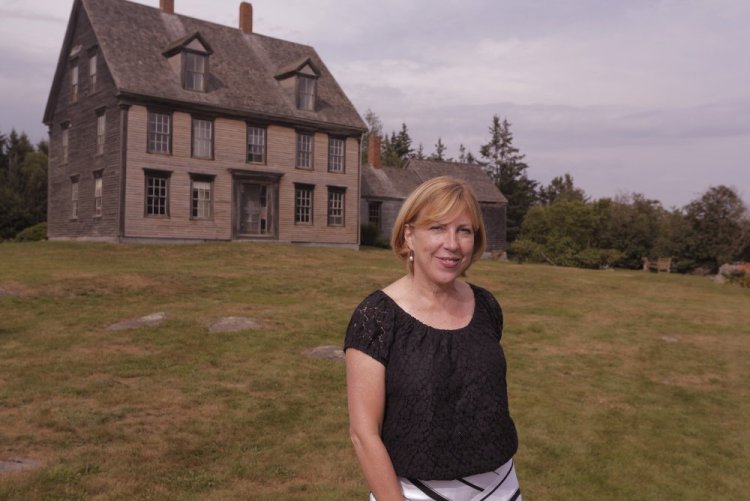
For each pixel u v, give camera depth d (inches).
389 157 3026.6
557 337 517.7
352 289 730.2
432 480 84.1
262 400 314.3
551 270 1130.7
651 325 595.5
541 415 317.7
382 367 84.7
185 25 1291.8
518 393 354.6
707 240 1642.5
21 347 402.0
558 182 3324.3
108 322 481.7
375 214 1722.4
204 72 1186.0
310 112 1321.4
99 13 1170.0
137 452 243.3
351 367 85.8
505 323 566.6
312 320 512.4
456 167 1990.7
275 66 1366.9
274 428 278.2
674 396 368.2
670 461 267.9
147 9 1254.3
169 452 245.4
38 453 237.6
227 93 1218.0
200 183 1168.8
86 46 1195.9
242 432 271.3
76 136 1224.8
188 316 504.7
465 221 89.9
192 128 1156.5
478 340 89.8
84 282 645.3
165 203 1123.3
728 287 1034.7
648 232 1812.3
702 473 257.0
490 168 3125.0
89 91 1181.7
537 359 440.5
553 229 1827.0
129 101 1081.4
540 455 266.1
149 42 1190.3
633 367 431.8
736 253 1606.8
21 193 2356.1
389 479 81.1
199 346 415.2
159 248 1024.2
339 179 1354.6
